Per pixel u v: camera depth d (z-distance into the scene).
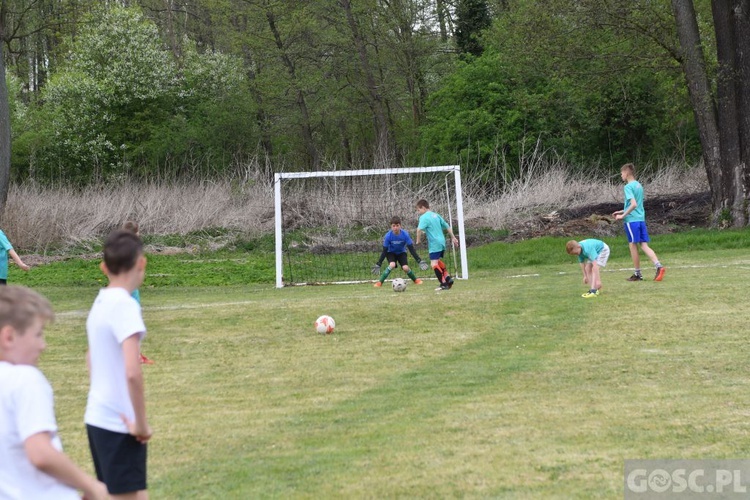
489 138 31.89
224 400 6.52
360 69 38.31
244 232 24.17
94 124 36.53
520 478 4.36
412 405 6.06
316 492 4.30
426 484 4.33
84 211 24.62
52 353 9.02
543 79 31.91
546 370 6.99
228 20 39.31
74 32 41.78
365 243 22.14
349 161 40.78
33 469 2.77
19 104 39.53
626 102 31.72
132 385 3.32
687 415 5.41
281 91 37.75
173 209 25.38
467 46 37.56
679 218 22.45
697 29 21.33
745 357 7.07
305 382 7.05
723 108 20.64
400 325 9.81
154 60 37.38
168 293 16.08
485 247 20.64
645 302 10.29
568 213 23.33
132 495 3.42
